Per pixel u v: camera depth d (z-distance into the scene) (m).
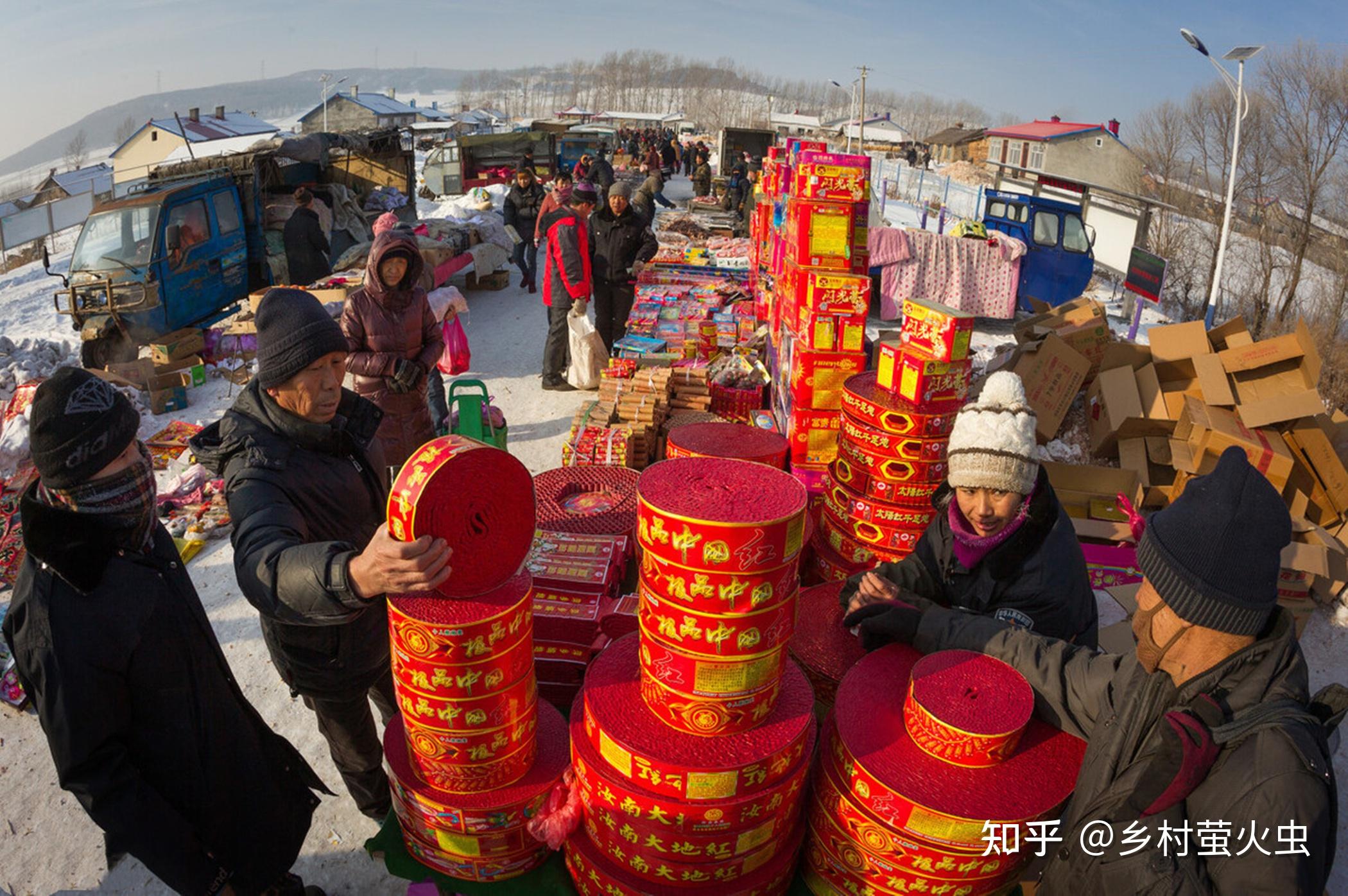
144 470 2.07
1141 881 1.42
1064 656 2.05
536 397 8.32
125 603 1.98
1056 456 5.39
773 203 6.54
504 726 2.03
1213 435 4.75
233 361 9.07
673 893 1.96
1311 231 17.58
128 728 2.06
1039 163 34.25
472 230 12.93
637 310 8.71
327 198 14.28
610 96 164.88
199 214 10.43
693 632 1.81
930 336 3.24
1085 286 12.85
